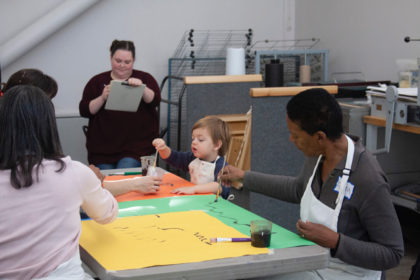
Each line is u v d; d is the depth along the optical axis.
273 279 1.70
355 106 3.27
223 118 3.41
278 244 1.52
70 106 5.04
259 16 5.55
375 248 1.60
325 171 1.75
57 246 1.33
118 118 3.71
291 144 2.91
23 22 4.77
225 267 1.35
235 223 1.72
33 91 1.38
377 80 4.50
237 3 5.46
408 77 3.40
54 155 1.39
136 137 3.74
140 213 1.84
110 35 5.08
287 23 5.60
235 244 1.51
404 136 3.46
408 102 2.90
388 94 2.96
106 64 5.10
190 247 1.49
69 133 4.86
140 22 5.16
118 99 3.42
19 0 4.74
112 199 1.57
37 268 1.30
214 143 2.37
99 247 1.49
